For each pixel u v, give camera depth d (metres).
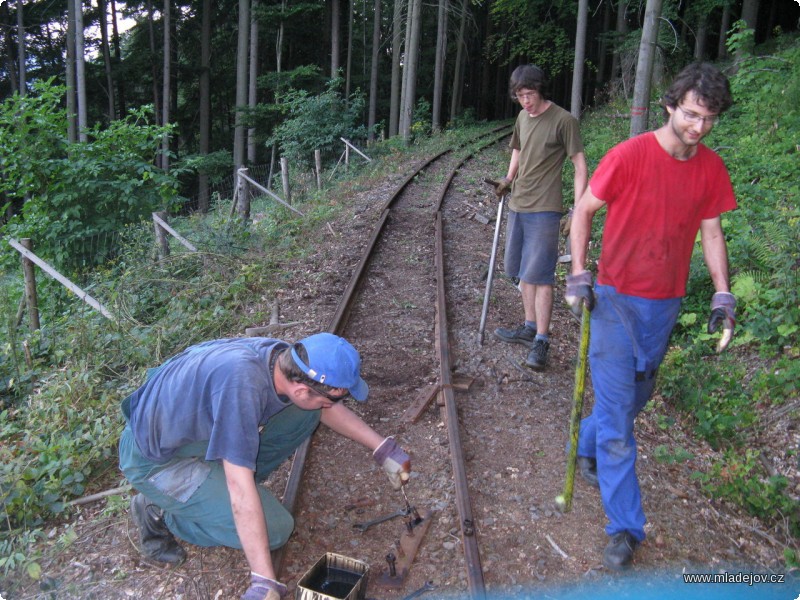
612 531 3.23
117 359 5.83
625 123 15.74
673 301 3.11
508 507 3.65
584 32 15.52
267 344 2.85
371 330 6.11
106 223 9.01
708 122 2.72
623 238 3.01
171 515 3.07
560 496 3.32
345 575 3.00
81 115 22.34
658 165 2.90
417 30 21.39
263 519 2.63
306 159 18.97
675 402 5.15
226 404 2.64
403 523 3.53
